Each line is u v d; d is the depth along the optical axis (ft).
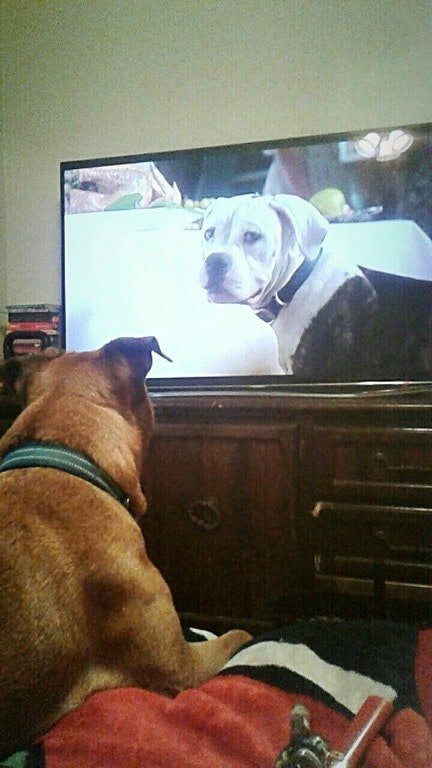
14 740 3.63
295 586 6.57
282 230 7.82
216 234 8.05
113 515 4.23
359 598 6.49
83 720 3.62
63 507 4.05
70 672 3.83
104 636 4.02
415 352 7.43
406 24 8.05
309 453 6.50
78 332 8.55
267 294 7.88
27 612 3.68
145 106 9.05
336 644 4.55
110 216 8.41
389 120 8.16
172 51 8.91
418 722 3.52
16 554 3.76
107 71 9.19
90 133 9.31
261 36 8.55
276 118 8.54
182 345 8.17
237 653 4.59
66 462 4.23
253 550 6.65
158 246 8.25
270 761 3.23
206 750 3.36
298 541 6.55
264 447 6.58
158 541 6.92
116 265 8.41
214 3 8.71
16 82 9.58
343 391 7.42
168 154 8.18
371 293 7.55
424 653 4.42
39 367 4.98
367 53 8.19
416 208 7.41
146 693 3.89
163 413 6.82
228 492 6.70
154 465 6.89
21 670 3.59
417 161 7.38
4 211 9.68
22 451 4.27
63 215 8.57
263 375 7.91
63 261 8.59
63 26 9.34
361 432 6.35
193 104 8.86
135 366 4.98
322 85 8.36
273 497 6.57
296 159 7.75
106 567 4.03
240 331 7.99
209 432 6.70
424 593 6.29
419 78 8.04
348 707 3.80
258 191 7.89
